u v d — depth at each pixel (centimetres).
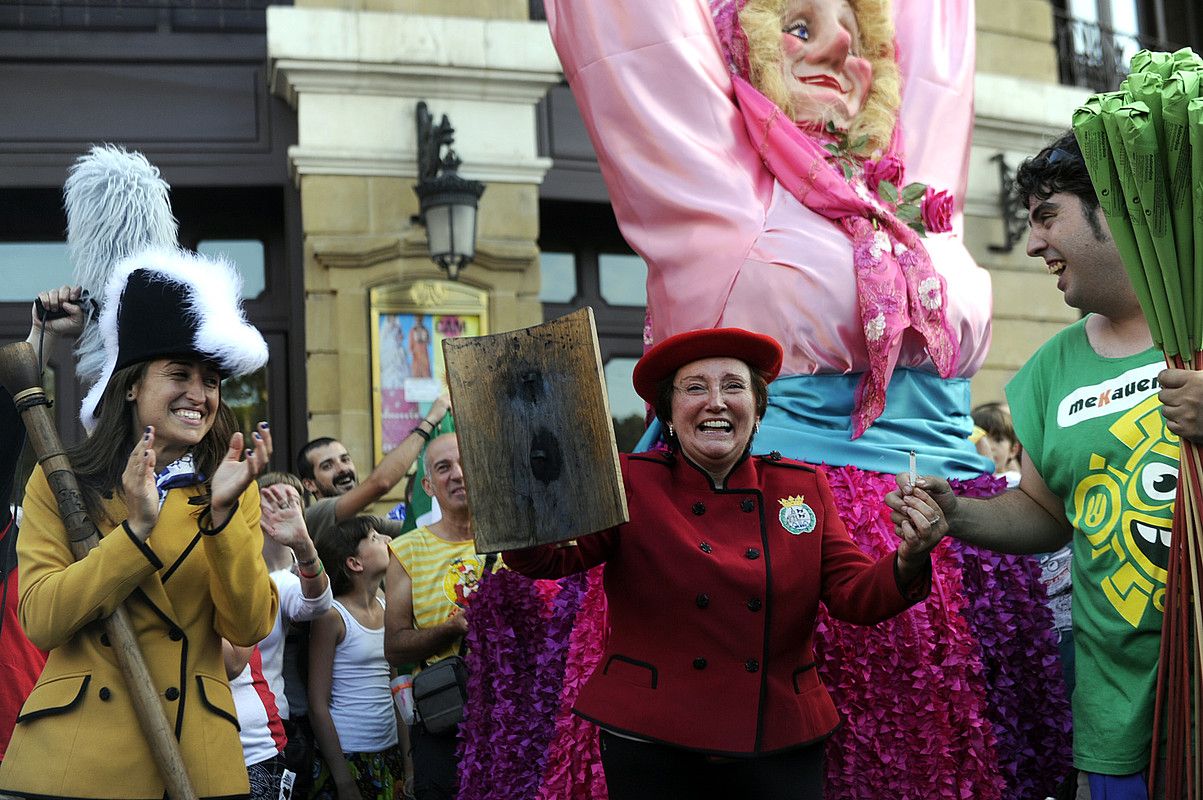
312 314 773
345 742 455
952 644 326
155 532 282
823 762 289
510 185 809
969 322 370
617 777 262
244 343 291
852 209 356
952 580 335
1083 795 267
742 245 353
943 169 394
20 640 367
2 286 788
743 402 273
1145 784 252
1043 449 272
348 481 572
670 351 275
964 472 363
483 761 344
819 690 271
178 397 289
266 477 483
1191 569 235
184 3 794
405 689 452
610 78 364
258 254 823
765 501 275
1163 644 242
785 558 268
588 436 256
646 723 257
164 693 276
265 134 797
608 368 870
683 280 356
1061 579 388
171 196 812
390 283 780
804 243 351
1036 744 340
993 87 920
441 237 745
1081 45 997
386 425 771
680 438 276
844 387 352
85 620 267
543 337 261
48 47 777
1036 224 269
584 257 875
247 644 285
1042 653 342
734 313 352
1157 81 236
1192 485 235
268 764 382
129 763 269
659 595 263
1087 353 270
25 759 270
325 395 770
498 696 342
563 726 323
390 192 785
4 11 775
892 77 380
